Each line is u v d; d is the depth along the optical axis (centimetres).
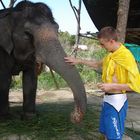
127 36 645
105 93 256
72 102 490
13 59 346
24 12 333
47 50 309
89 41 1174
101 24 668
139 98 586
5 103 354
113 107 250
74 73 287
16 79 698
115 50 249
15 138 316
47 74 721
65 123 352
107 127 254
